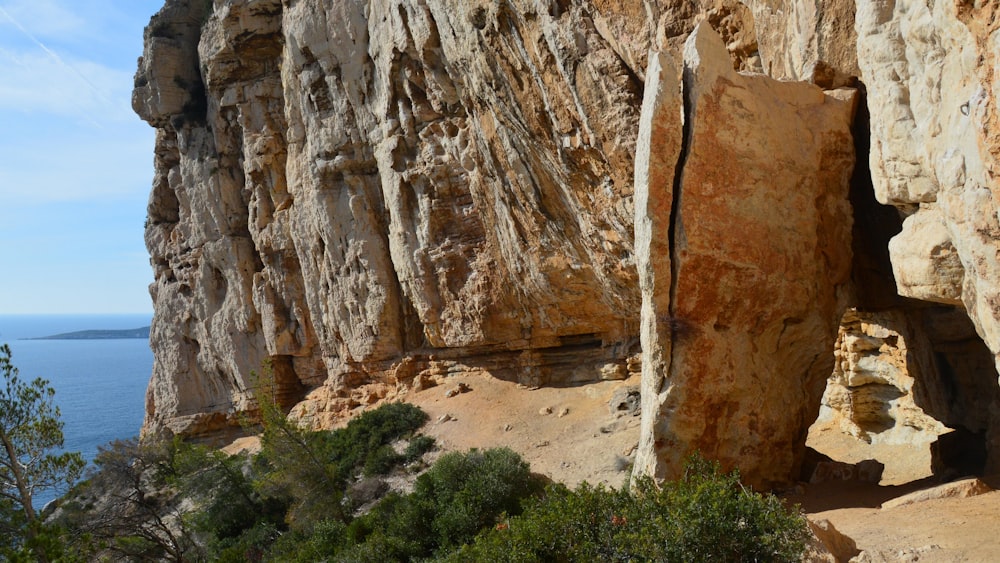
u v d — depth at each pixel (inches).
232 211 1473.9
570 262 940.0
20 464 588.7
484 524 708.7
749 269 407.8
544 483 789.9
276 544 884.6
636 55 641.0
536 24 714.2
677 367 397.4
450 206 1094.4
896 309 492.1
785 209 420.5
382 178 1170.6
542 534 328.8
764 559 263.7
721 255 401.1
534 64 741.9
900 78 317.4
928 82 292.7
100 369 7150.6
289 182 1334.9
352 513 888.3
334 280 1278.3
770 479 424.8
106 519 940.0
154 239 1665.8
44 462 592.1
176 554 914.7
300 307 1392.7
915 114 306.0
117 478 1086.4
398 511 776.9
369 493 908.0
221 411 1546.5
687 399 396.2
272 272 1407.5
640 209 406.3
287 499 994.7
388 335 1230.3
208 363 1557.6
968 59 258.2
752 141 411.2
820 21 445.4
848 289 451.5
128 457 1148.5
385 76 1096.8
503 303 1079.0
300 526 883.4
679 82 398.3
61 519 999.6
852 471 445.4
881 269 463.2
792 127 424.8
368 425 1079.0
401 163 1129.4
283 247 1368.1
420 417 1079.0
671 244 401.4
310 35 1184.2
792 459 437.1
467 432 1010.7
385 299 1218.6
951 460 462.6
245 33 1317.7
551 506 347.3
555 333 1065.5
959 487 352.8
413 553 700.0
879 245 458.9
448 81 996.6
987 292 266.4
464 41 832.3
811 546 272.7
